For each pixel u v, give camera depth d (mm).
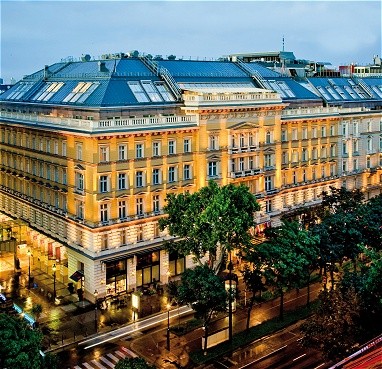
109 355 74438
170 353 74875
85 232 92875
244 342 76938
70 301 91562
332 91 143375
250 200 83125
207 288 71375
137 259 96625
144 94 103188
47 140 102500
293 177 123875
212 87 114938
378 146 146000
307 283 90438
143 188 96312
